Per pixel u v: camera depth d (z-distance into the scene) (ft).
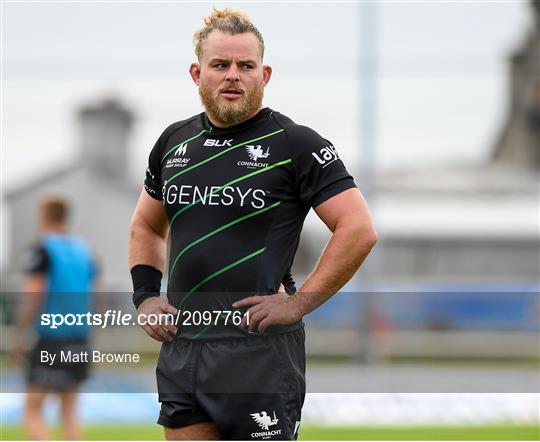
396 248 284.20
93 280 79.20
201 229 43.45
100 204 342.23
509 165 320.09
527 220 286.05
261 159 43.47
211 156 44.01
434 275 283.79
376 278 193.47
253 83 43.70
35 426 75.66
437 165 306.55
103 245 335.47
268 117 44.50
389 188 292.40
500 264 282.36
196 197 43.68
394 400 103.55
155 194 46.93
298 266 256.32
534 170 313.73
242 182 43.27
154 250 47.21
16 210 340.39
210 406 43.42
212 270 43.16
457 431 95.61
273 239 43.37
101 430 86.38
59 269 76.69
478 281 277.64
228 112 43.42
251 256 43.06
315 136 43.80
